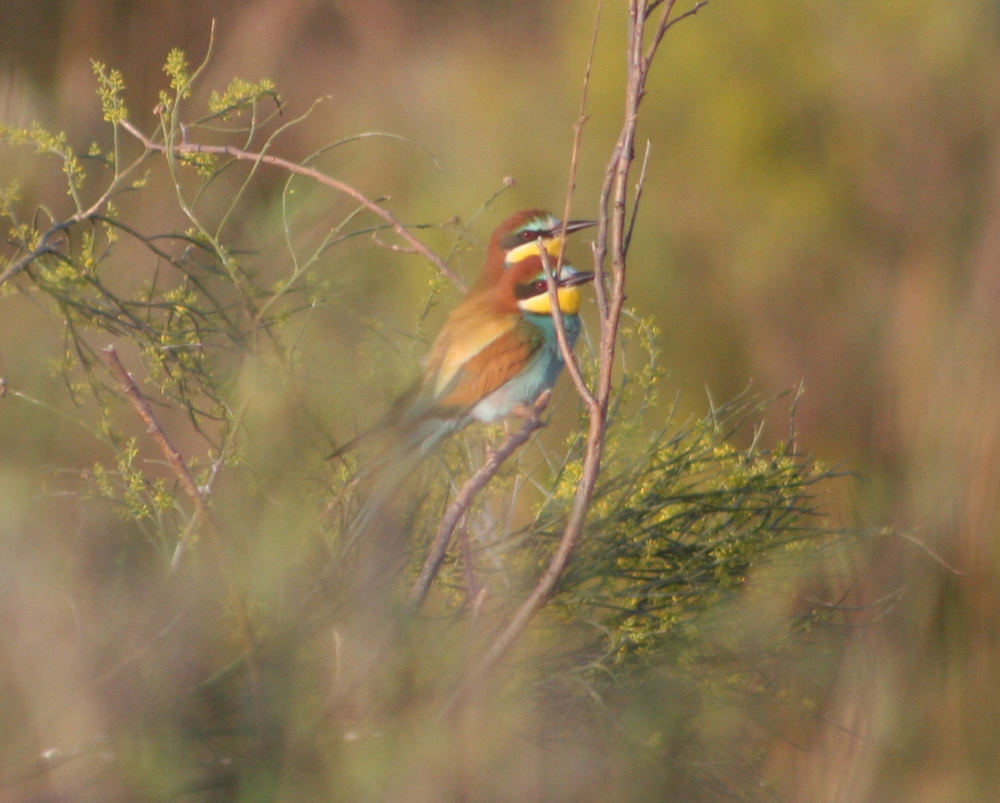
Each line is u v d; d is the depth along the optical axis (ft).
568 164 63.77
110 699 24.98
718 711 28.68
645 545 29.50
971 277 41.70
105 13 57.98
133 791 24.18
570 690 27.91
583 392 24.63
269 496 28.96
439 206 60.80
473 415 36.11
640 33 24.68
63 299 28.58
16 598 26.76
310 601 26.22
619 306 24.35
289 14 69.67
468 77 68.80
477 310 37.91
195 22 65.21
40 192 41.24
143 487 28.73
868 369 51.96
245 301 29.78
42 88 54.19
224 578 25.89
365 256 39.45
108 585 29.27
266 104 67.31
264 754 23.99
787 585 30.19
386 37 73.31
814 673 30.30
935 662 30.63
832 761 29.78
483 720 25.39
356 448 29.96
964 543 31.48
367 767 23.95
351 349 33.55
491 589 28.89
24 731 24.47
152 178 44.80
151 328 29.99
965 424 32.86
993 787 29.55
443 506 31.09
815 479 31.35
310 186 38.40
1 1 55.57
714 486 31.91
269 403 30.27
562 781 26.58
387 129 67.00
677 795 28.02
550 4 75.56
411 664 25.76
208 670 26.43
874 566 31.81
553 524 29.50
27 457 33.94
